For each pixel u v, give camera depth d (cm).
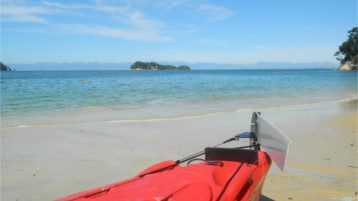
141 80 4444
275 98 1767
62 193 428
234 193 248
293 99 1728
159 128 876
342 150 637
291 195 412
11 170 517
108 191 255
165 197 222
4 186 448
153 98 1698
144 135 784
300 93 2128
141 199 220
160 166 327
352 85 3069
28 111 1195
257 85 2981
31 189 440
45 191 434
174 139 743
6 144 684
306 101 1634
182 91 2195
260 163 337
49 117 1059
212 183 255
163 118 1047
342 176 489
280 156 292
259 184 317
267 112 1206
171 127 891
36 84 3142
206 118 1056
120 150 645
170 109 1279
